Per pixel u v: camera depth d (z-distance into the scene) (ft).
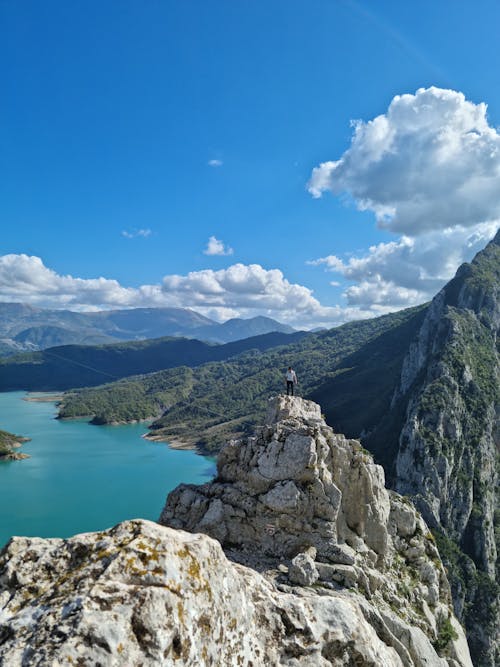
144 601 29.48
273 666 37.99
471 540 460.14
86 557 33.60
